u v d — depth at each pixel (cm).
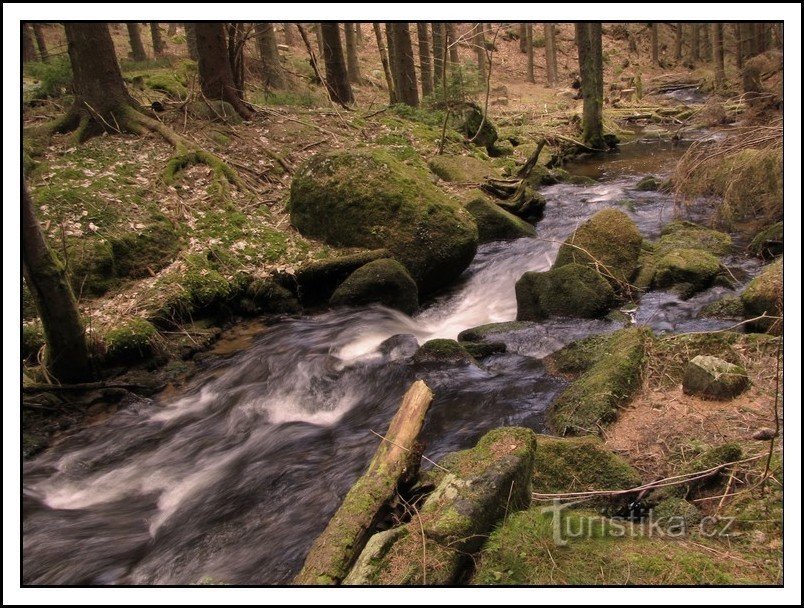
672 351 505
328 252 847
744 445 390
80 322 607
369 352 659
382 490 365
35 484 509
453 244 831
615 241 763
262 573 373
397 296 780
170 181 916
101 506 480
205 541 416
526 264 920
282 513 434
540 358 610
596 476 379
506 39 3775
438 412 535
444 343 627
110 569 399
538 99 2875
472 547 315
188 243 828
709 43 3834
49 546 427
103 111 1031
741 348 500
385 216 836
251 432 564
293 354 679
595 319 676
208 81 1224
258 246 844
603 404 451
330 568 321
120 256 778
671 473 383
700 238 835
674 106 2500
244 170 1035
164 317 713
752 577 293
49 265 569
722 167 862
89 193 834
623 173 1503
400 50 1748
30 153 921
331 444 521
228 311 776
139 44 2084
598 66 1894
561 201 1252
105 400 621
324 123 1295
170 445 555
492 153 1586
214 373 669
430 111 1662
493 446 353
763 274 630
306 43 1395
